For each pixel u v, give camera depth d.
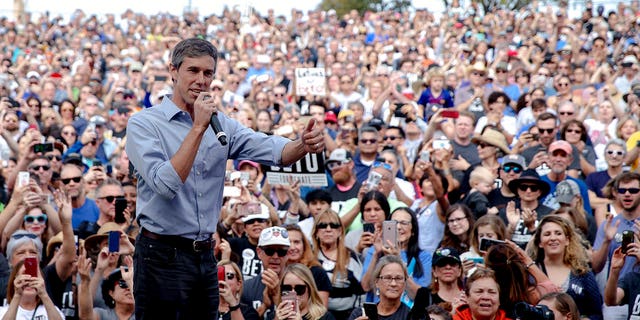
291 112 16.20
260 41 27.06
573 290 8.87
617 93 16.80
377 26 28.77
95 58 25.20
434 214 10.91
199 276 5.41
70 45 28.64
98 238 9.42
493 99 15.61
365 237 9.52
